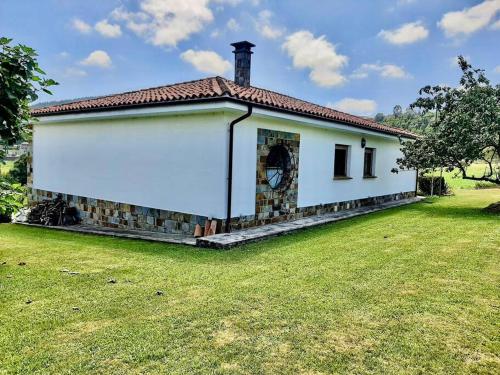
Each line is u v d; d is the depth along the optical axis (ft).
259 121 25.86
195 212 25.21
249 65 33.17
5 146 14.93
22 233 29.68
